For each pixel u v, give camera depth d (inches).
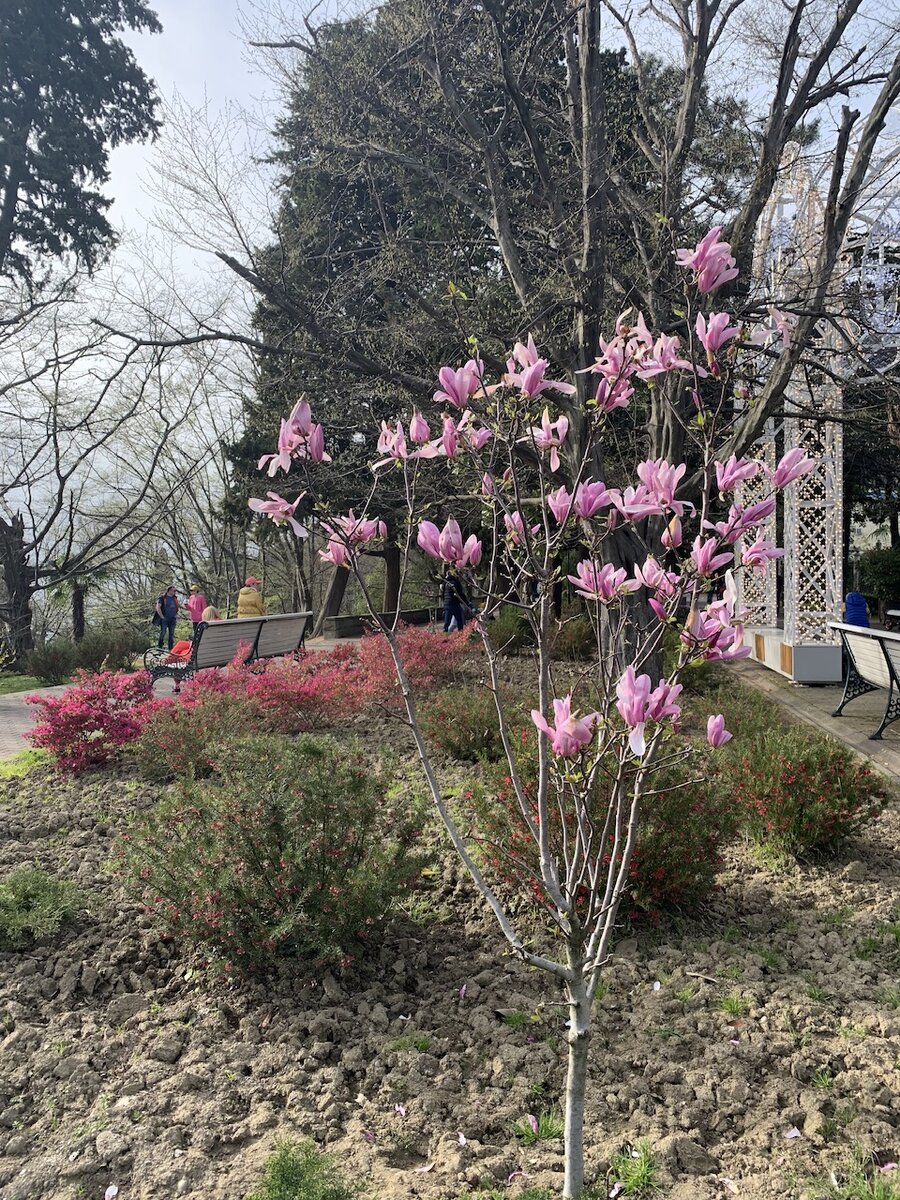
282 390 507.5
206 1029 124.5
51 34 741.9
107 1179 94.5
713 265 83.8
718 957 145.2
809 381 397.1
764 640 480.7
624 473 351.9
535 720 78.0
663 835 154.0
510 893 167.9
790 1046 117.0
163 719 259.3
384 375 335.3
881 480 788.6
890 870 184.5
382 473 100.8
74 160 754.2
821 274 293.6
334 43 365.1
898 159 340.5
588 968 89.0
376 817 165.2
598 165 315.3
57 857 189.5
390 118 370.9
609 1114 105.8
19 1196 92.5
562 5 333.1
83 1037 121.6
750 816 192.4
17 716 422.6
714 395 316.8
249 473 860.6
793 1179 92.5
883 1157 95.7
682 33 356.5
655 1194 91.7
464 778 248.1
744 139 361.1
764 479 440.8
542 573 91.4
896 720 305.6
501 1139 102.1
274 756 155.3
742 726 263.6
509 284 401.1
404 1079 111.8
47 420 850.8
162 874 143.4
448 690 319.9
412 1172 94.7
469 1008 130.6
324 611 1032.2
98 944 146.9
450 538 89.4
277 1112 106.0
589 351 307.7
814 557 423.8
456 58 364.2
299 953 133.6
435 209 479.8
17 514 844.6
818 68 306.2
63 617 1247.5
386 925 149.9
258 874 140.5
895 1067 111.3
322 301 373.4
